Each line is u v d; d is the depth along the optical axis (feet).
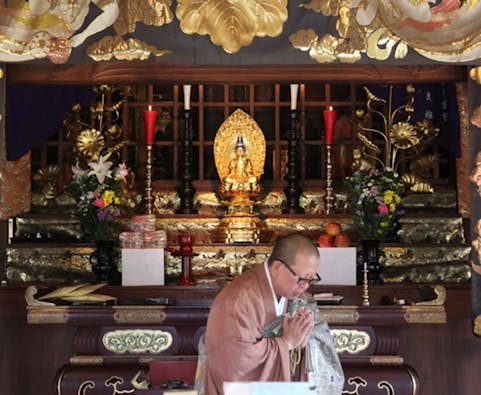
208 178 24.38
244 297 14.37
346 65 19.35
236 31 17.66
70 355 22.08
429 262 23.06
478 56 17.58
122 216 23.43
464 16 17.60
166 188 24.13
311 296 17.93
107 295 20.83
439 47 17.62
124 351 19.57
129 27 17.62
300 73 19.26
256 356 14.07
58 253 22.99
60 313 19.35
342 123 24.57
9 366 22.04
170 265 22.90
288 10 17.67
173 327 19.65
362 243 21.98
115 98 24.43
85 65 19.15
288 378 14.23
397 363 19.42
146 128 22.85
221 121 24.62
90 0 17.56
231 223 22.98
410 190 23.91
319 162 24.53
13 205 23.49
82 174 21.91
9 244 23.09
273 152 24.43
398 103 23.98
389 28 17.69
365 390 19.12
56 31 17.56
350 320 19.27
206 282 21.83
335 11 17.70
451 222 23.52
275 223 23.52
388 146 23.88
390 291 21.29
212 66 19.20
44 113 23.40
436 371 21.90
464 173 23.53
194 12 17.66
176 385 15.38
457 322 21.91
